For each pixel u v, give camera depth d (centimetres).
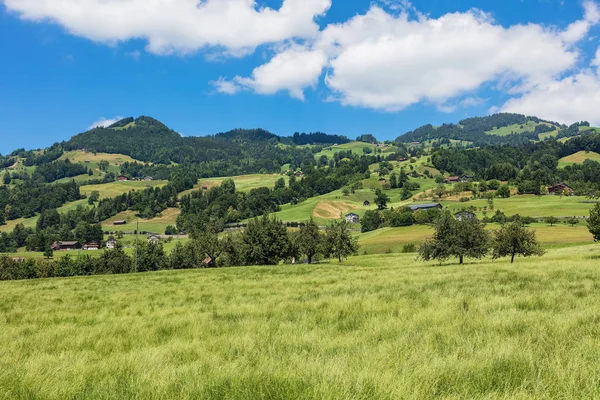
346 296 1395
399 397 422
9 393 516
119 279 3453
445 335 724
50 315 1365
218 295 1831
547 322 766
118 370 614
